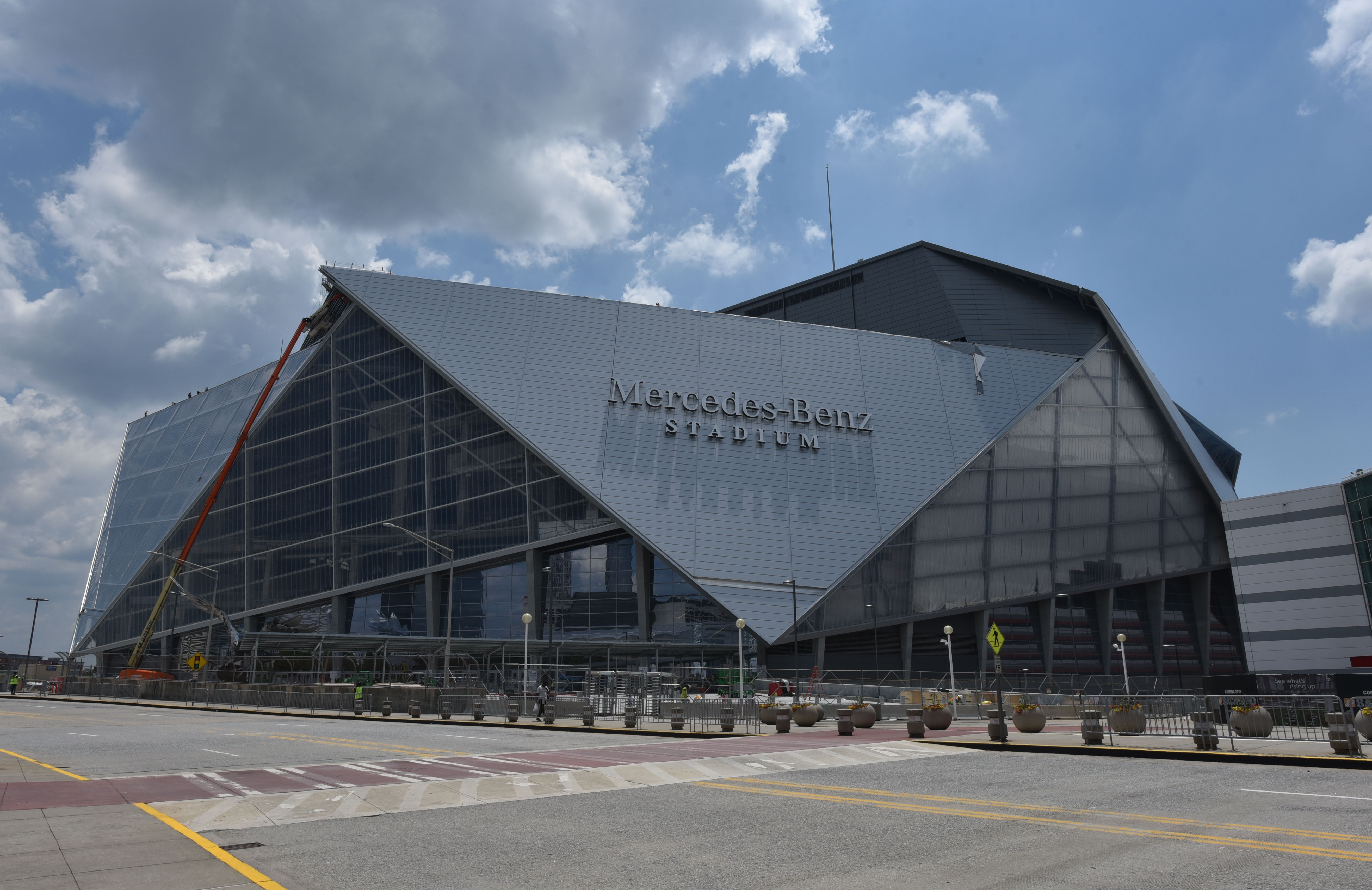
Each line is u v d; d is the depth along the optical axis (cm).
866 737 3041
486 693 4956
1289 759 2020
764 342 8156
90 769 1952
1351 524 6216
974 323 8881
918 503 7662
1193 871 935
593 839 1154
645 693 4419
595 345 8050
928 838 1142
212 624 9431
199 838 1120
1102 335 8744
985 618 7606
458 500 8256
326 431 9131
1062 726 3819
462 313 8281
